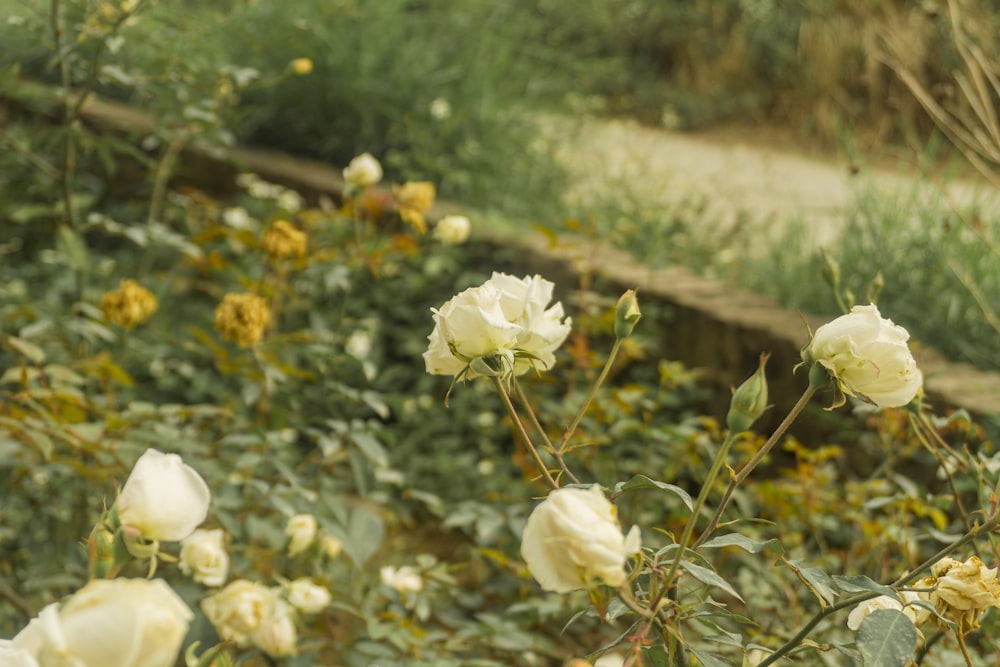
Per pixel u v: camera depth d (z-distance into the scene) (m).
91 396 2.47
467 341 1.05
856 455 3.01
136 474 0.82
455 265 4.04
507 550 2.34
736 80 10.17
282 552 2.09
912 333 3.48
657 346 3.57
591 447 2.61
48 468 2.17
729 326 3.38
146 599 0.62
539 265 3.93
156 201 3.33
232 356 2.87
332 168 5.07
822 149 8.51
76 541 2.25
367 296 4.09
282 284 2.83
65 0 2.49
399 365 4.12
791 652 1.18
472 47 5.62
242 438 2.08
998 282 3.52
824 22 9.29
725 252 4.44
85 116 5.02
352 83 5.17
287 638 1.41
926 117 8.09
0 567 2.23
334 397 2.63
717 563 2.43
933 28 7.48
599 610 1.02
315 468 2.29
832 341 1.03
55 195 2.91
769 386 3.27
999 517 1.19
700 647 1.79
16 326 2.54
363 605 2.07
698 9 10.69
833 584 1.05
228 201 5.02
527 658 1.98
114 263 3.73
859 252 3.85
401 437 3.73
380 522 1.95
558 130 5.83
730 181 6.44
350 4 5.27
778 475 3.23
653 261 3.99
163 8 2.93
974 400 2.81
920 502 1.92
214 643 1.25
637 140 7.64
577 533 0.82
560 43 9.91
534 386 2.87
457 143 5.15
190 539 1.27
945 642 1.70
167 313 3.72
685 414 3.35
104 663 0.59
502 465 3.46
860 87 8.49
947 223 3.19
